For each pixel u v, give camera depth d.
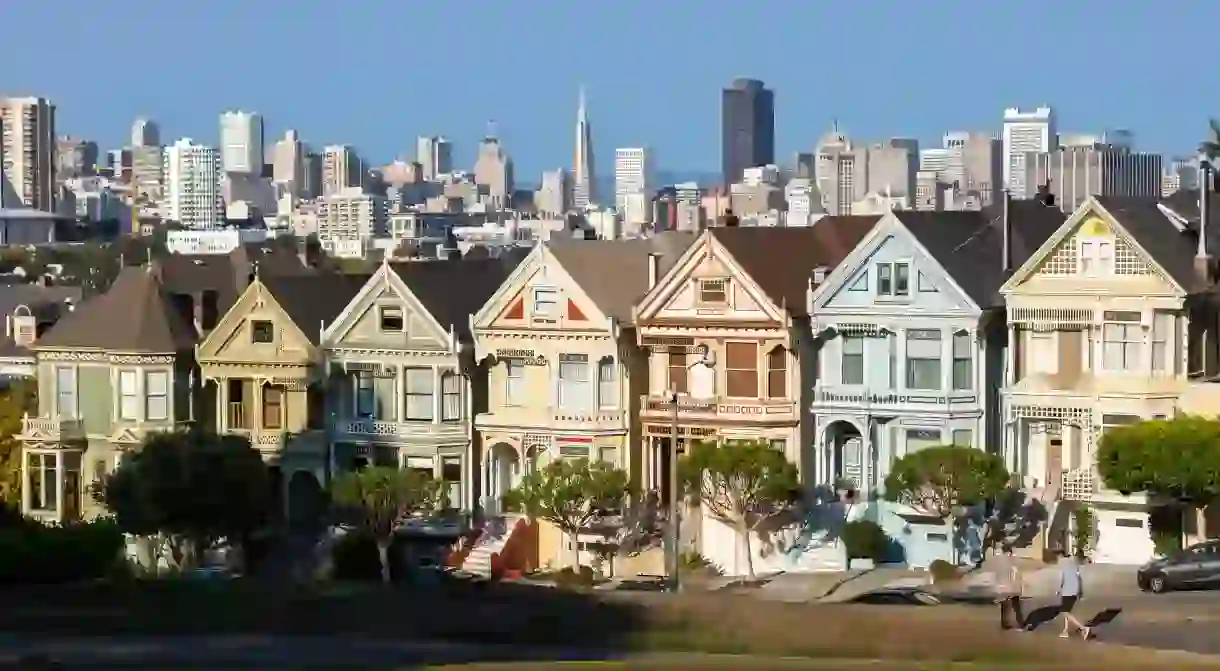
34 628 91.62
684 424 126.38
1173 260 114.94
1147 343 114.31
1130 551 114.38
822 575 116.19
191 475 125.56
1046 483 118.19
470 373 133.12
